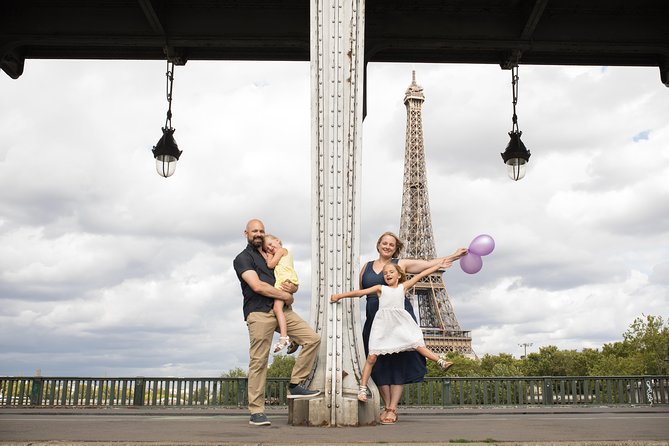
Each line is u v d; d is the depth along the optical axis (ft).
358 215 24.13
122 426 22.91
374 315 25.80
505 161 41.98
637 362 240.53
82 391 51.08
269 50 42.22
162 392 50.55
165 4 39.37
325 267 23.91
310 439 17.72
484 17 40.04
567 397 53.47
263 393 23.48
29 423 24.81
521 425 24.34
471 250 25.52
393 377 25.64
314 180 24.38
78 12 39.17
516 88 41.98
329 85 24.80
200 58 42.24
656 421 27.32
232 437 18.33
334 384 22.81
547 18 40.16
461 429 21.83
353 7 25.18
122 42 39.11
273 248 24.02
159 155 40.14
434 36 39.65
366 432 20.33
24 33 38.73
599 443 16.72
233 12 39.60
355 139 24.43
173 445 16.17
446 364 23.82
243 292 23.98
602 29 40.22
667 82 42.11
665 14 40.37
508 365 370.94
